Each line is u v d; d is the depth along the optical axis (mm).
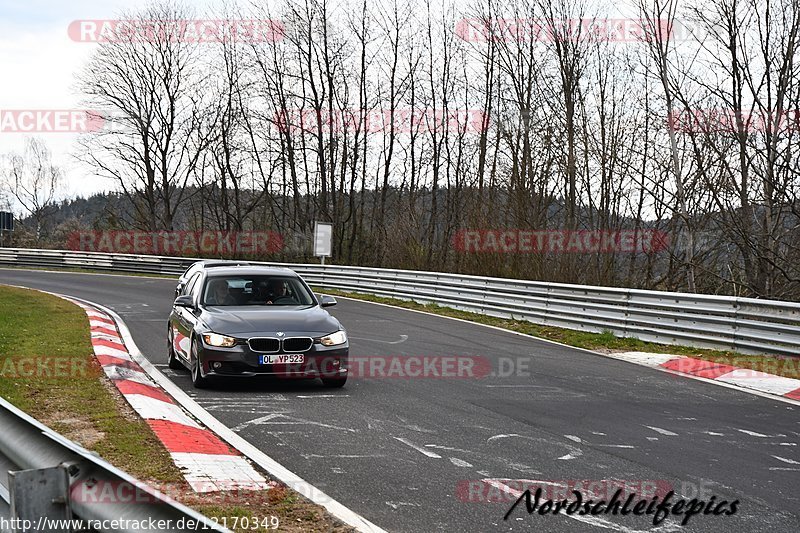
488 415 10312
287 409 10359
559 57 36625
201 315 12070
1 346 14719
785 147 22469
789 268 23375
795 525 6262
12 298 26766
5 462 4918
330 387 12117
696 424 10117
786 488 7328
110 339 16750
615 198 35750
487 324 22219
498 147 39094
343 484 7082
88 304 26078
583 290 20328
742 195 24016
